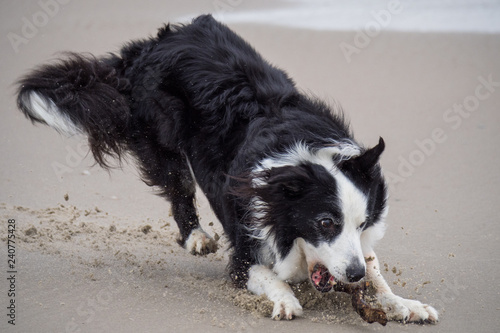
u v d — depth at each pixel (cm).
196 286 696
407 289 711
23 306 626
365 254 671
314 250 621
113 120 750
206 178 705
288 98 686
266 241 659
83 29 1606
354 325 621
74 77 738
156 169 779
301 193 608
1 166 1020
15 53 1466
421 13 1830
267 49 1538
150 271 730
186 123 720
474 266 768
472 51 1541
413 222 901
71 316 613
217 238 782
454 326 629
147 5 1802
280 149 629
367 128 1177
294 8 1909
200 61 731
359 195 605
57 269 706
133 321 611
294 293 665
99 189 980
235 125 687
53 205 911
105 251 773
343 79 1387
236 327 606
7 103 1241
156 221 897
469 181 1019
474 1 1911
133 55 787
